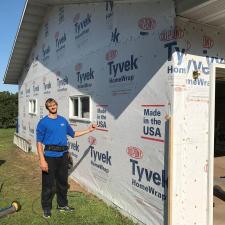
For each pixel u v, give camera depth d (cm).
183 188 443
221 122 1140
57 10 959
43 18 1125
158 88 464
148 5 491
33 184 791
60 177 576
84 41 740
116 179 588
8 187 761
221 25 462
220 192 638
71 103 841
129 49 541
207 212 465
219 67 467
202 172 459
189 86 445
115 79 588
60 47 928
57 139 559
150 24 485
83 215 562
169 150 431
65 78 880
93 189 690
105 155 632
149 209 489
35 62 1279
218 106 1155
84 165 740
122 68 563
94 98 683
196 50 451
